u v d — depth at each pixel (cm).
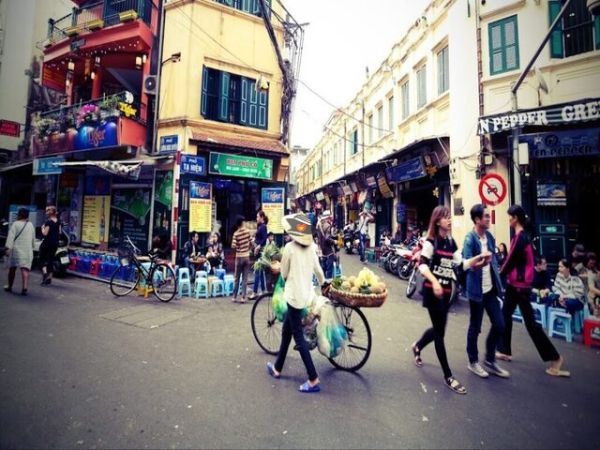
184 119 952
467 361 427
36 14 1669
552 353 394
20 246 691
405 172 1147
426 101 1163
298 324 347
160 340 462
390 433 268
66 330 490
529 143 774
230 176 1030
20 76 1617
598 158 762
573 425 288
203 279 734
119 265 800
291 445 248
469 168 911
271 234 971
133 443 246
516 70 848
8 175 1536
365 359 381
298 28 1052
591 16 780
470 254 384
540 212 805
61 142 1095
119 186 1062
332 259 881
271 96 1116
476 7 918
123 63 1141
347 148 2030
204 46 995
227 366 387
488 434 271
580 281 589
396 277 1033
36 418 273
